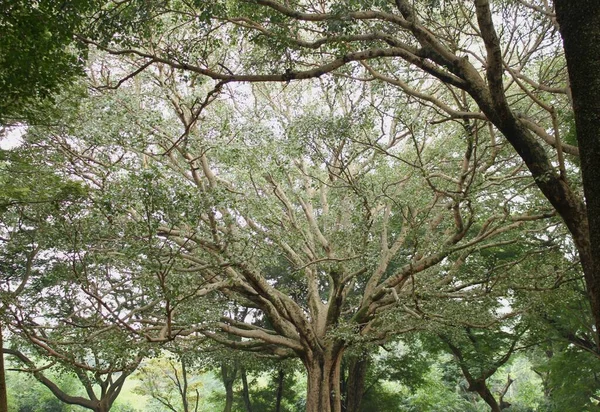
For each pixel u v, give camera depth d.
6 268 17.11
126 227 12.75
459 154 18.62
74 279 14.31
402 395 34.44
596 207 6.04
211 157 15.93
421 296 16.41
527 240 18.22
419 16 12.67
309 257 19.39
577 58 6.32
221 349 21.09
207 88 17.23
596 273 6.03
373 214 17.22
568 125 14.34
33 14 8.95
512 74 10.27
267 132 15.69
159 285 12.88
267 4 9.37
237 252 14.84
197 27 11.42
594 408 22.02
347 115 14.91
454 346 25.33
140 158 14.29
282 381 29.41
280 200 19.02
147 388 29.03
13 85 9.63
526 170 16.28
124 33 10.30
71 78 10.42
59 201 12.84
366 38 9.54
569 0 6.40
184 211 11.71
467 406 34.41
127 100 13.90
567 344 23.23
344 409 28.77
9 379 34.84
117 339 14.15
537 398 34.81
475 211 15.13
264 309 18.55
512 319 22.31
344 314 21.69
